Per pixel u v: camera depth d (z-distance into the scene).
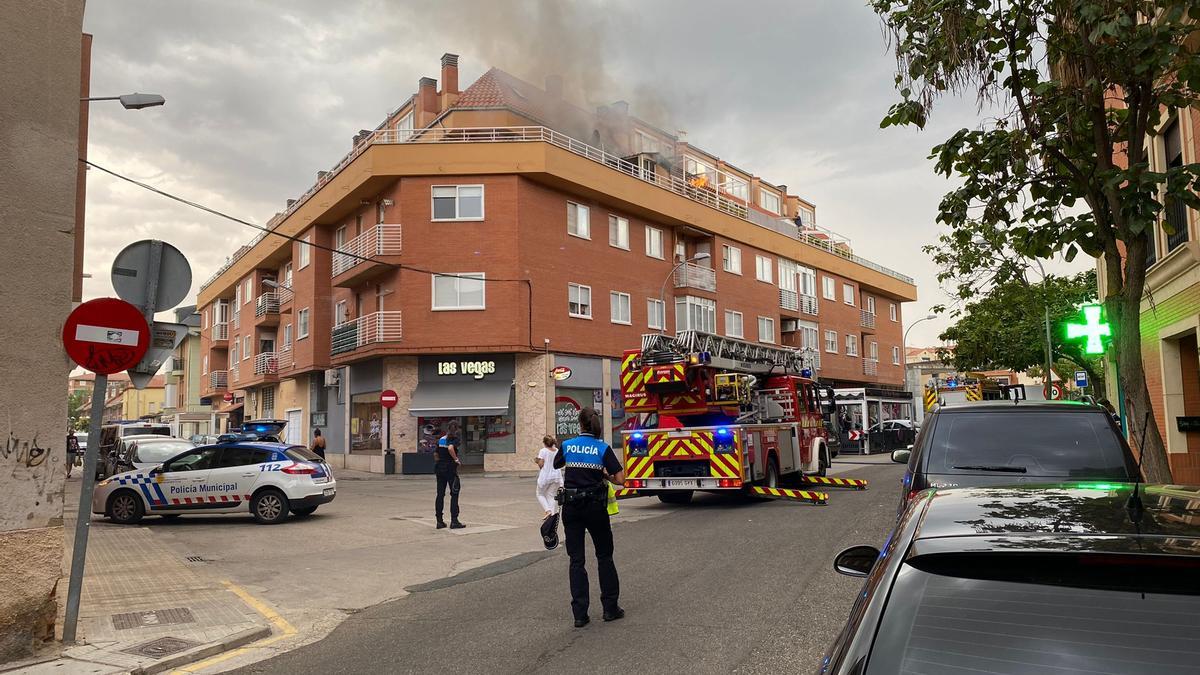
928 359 87.44
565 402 30.53
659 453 15.12
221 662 6.18
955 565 2.23
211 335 56.53
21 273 6.30
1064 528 2.29
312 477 15.22
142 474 15.12
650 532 12.12
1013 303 24.03
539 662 5.62
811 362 21.27
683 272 37.09
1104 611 1.98
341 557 11.08
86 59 16.17
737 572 8.52
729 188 50.00
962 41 7.95
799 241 46.19
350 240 33.91
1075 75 8.27
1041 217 8.90
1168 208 7.75
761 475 15.84
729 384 15.90
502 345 28.95
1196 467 13.33
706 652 5.65
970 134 8.61
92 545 12.35
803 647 5.68
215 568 10.27
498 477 27.33
